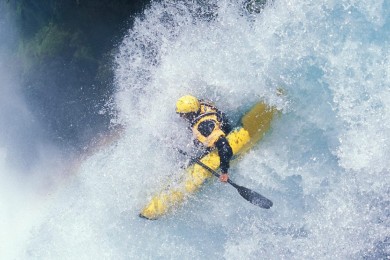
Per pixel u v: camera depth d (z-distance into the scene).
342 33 7.48
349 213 6.94
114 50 11.63
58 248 8.38
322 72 7.50
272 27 8.03
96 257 8.02
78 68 12.60
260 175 7.61
